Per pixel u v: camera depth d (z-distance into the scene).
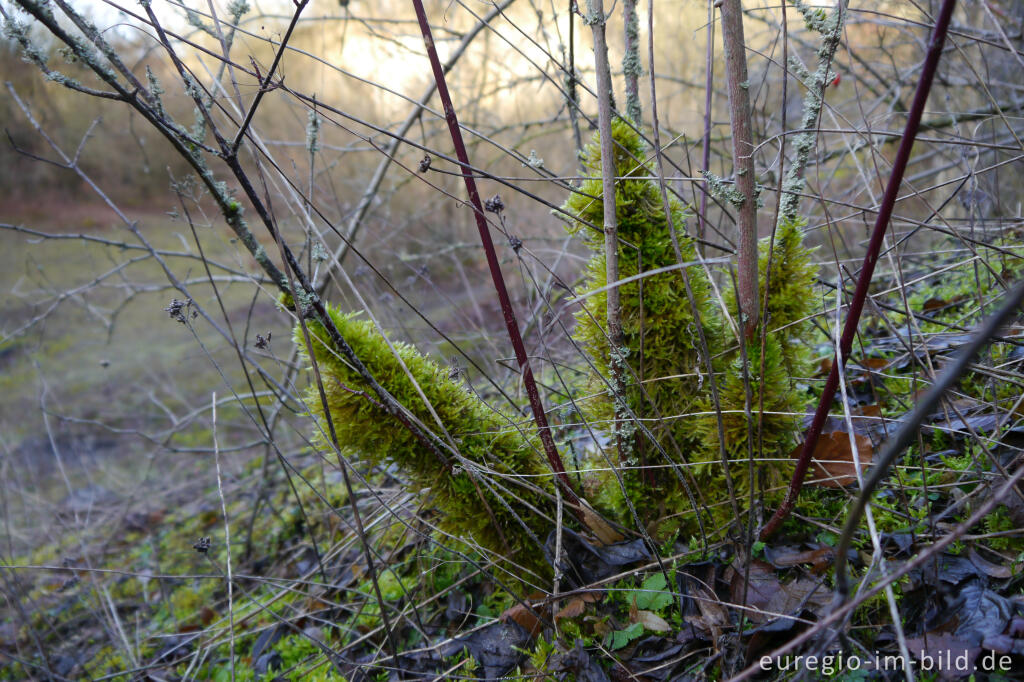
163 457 5.38
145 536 4.18
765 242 1.79
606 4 3.57
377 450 1.84
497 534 1.91
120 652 2.79
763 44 4.49
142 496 4.61
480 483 1.83
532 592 1.92
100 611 3.35
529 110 5.79
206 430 5.77
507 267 5.48
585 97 4.43
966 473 1.70
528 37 2.02
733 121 1.52
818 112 1.63
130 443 5.82
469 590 2.21
